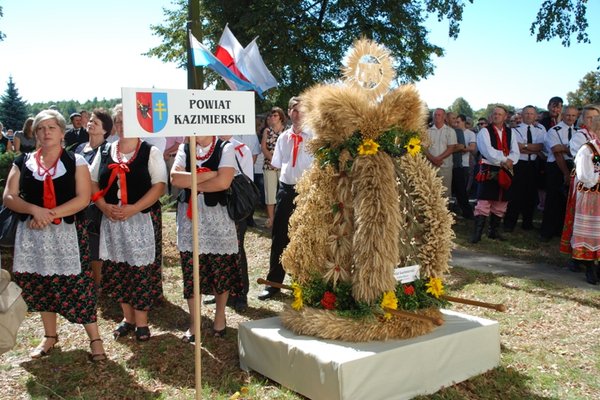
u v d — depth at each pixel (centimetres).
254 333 409
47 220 416
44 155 432
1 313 342
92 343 448
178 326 529
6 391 397
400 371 362
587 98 3475
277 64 1830
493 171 891
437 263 404
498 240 927
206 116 340
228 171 460
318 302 406
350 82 403
